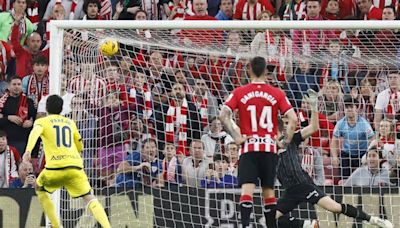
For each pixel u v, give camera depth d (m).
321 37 29.19
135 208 28.75
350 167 29.42
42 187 25.84
